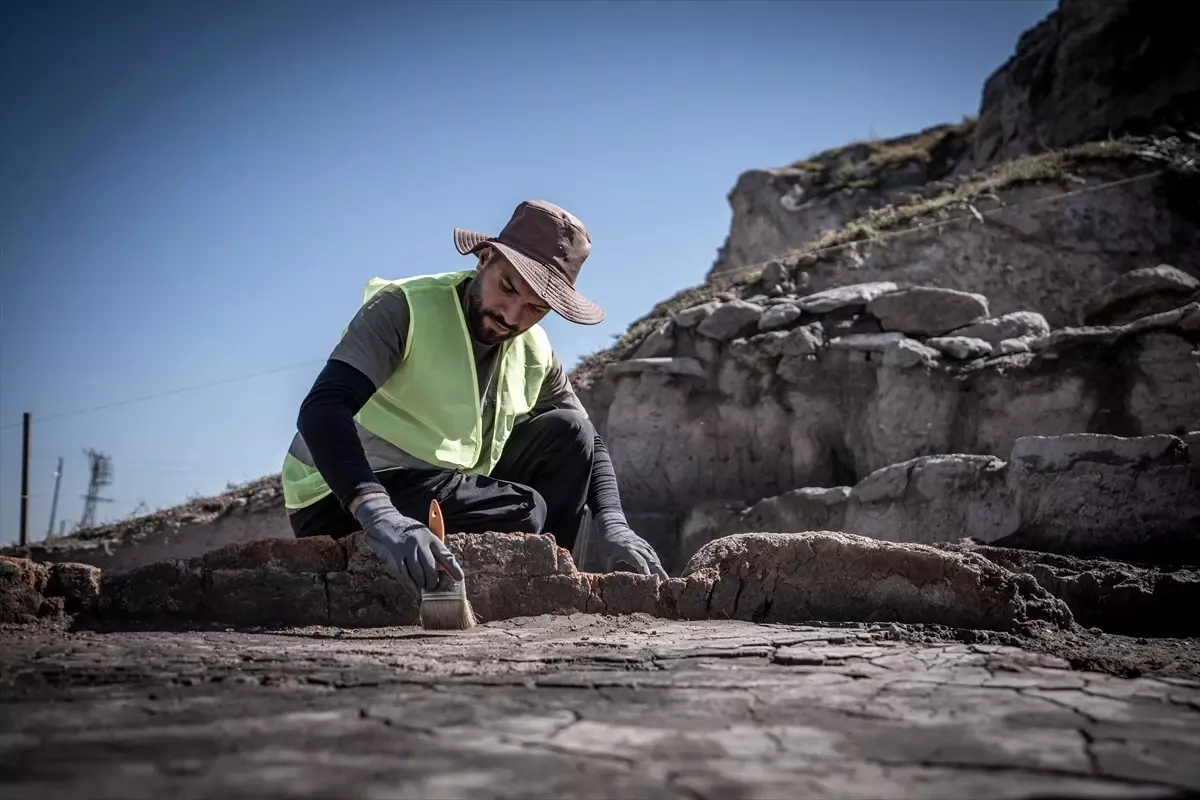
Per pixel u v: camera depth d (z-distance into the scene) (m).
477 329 4.37
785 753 1.78
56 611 3.64
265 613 3.76
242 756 1.73
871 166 17.86
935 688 2.37
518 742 1.84
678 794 1.54
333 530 4.38
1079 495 6.04
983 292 10.54
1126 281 8.80
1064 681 2.45
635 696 2.26
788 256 11.46
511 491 4.45
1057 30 15.20
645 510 9.38
